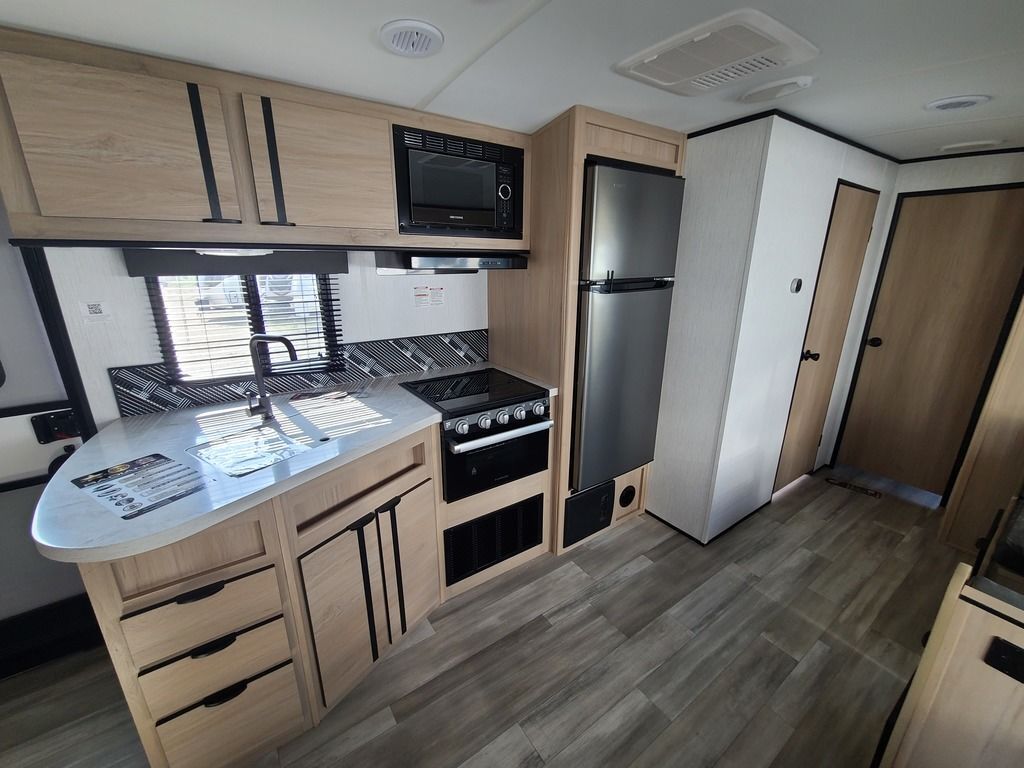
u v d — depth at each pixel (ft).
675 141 7.25
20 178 3.78
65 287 5.07
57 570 5.84
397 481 5.59
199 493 3.84
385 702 5.33
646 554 8.00
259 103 4.65
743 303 7.01
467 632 6.33
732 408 7.59
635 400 7.66
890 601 6.89
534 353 7.52
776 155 6.47
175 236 4.48
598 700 5.34
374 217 5.62
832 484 10.46
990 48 4.24
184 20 3.54
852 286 9.60
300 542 4.45
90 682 5.54
